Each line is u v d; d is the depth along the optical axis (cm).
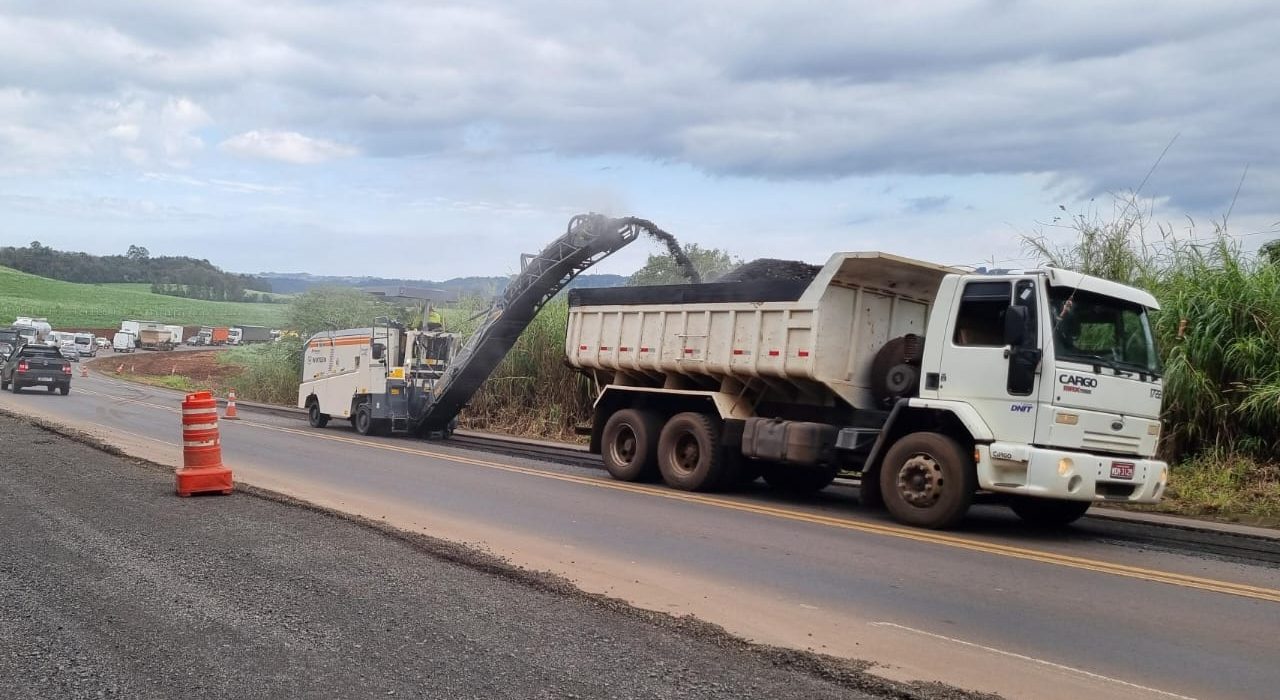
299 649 562
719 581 788
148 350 10044
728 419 1332
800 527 1059
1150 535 1077
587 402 2383
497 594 703
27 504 1025
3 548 812
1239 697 529
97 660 539
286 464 1560
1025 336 1002
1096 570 853
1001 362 1019
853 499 1377
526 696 494
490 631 607
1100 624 675
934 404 1062
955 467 1037
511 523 1046
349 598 675
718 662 561
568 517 1096
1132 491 1034
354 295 3762
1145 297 1090
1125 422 1038
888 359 1206
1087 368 1009
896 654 598
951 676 556
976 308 1056
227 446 1836
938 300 1088
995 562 883
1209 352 1399
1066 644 625
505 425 2498
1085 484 985
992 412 1023
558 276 1955
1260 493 1273
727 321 1325
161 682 507
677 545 939
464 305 2723
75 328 11931
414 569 771
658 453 1422
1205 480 1326
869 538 997
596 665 547
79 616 622
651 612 670
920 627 660
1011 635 644
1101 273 1606
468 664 543
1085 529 1113
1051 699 519
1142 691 535
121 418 2439
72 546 824
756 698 500
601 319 1527
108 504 1044
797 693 510
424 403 2253
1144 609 718
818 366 1202
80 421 2283
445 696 492
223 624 609
